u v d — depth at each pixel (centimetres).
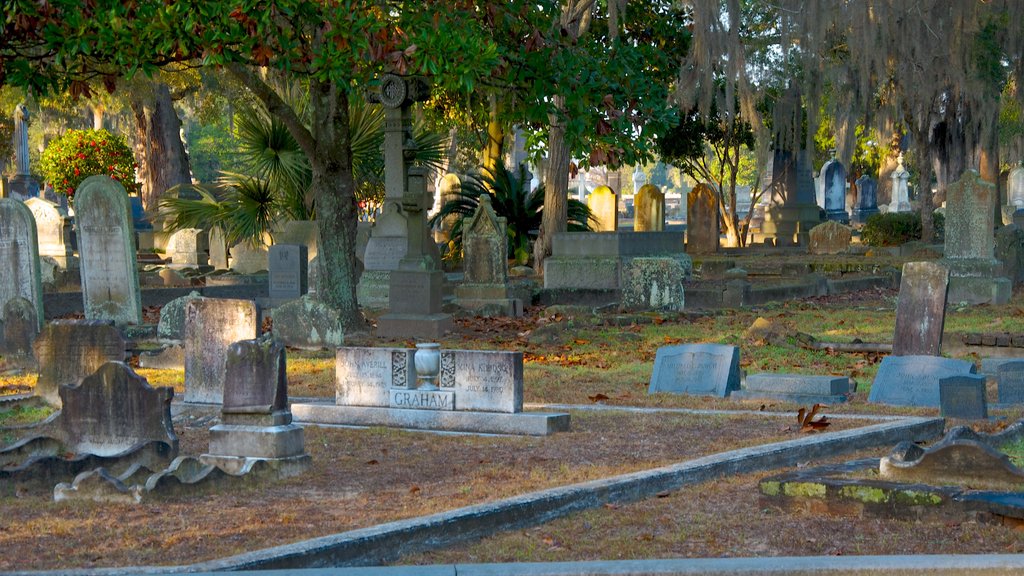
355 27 1526
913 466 793
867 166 7262
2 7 1320
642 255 2934
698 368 1366
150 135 4975
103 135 4644
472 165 5791
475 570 557
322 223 2027
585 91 1822
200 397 1302
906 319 1470
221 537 695
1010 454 930
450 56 1592
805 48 3600
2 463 943
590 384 1445
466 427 1123
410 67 1692
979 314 2192
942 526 711
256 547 666
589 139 1900
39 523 741
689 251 4325
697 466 868
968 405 1153
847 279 2986
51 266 2889
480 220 2339
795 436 1044
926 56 3516
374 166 3450
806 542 683
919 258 3744
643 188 3969
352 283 2047
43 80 1453
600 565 564
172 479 823
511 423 1102
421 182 2412
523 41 1900
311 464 943
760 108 4366
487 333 2025
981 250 2428
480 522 707
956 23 3459
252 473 879
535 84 1856
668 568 564
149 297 2725
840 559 572
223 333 1284
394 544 659
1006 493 730
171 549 669
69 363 1278
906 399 1258
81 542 691
